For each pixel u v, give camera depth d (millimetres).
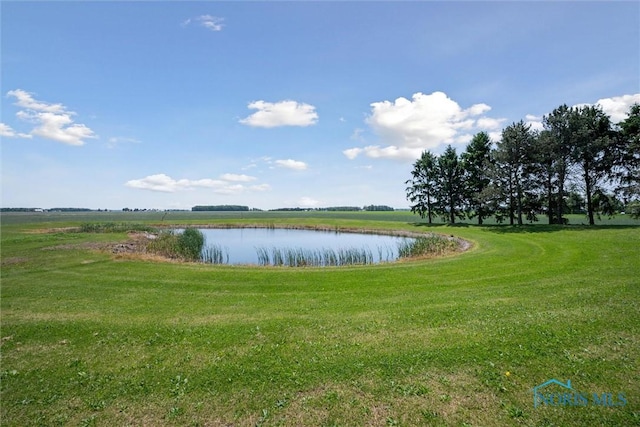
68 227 49344
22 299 11547
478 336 7551
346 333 8094
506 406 5059
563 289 11195
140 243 30656
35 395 5719
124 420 5043
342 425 4797
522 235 28688
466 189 45125
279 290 12633
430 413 4969
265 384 5895
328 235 46781
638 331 7426
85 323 9086
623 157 31125
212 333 8297
